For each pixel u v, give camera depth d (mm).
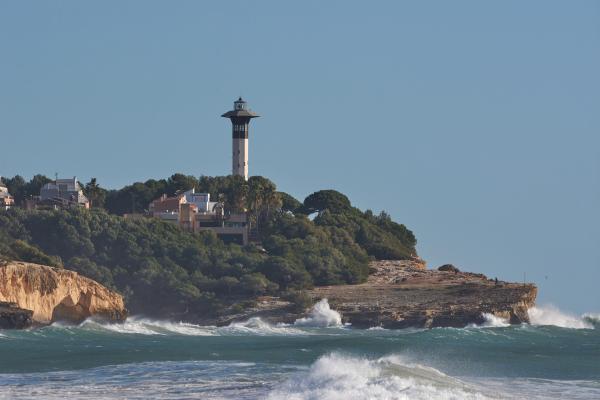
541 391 178750
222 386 168625
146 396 159875
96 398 158375
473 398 156500
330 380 158250
